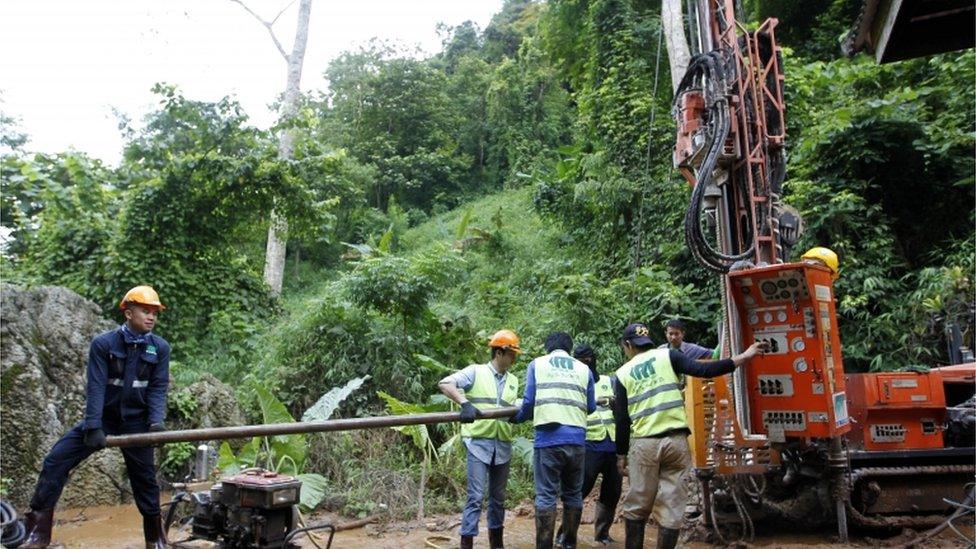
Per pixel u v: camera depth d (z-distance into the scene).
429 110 35.66
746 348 5.96
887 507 6.24
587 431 6.25
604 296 11.81
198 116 13.20
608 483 6.27
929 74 12.97
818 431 5.54
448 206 33.25
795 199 11.30
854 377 6.56
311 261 26.72
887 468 6.28
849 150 11.72
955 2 5.30
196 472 5.63
